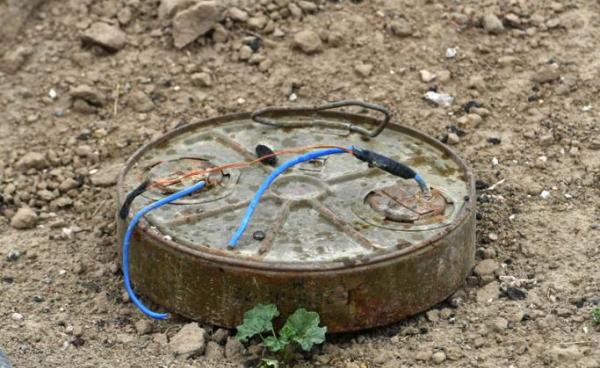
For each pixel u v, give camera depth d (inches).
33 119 272.5
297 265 190.2
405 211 210.1
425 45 291.4
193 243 199.0
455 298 213.3
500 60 286.0
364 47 290.7
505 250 230.4
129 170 227.9
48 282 225.1
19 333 207.0
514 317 205.9
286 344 191.0
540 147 263.1
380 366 194.1
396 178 225.5
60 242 239.1
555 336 199.9
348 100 257.1
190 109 276.1
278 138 242.1
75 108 275.9
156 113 275.4
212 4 289.9
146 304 213.3
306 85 281.6
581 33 293.3
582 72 281.9
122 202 213.3
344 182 223.8
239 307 195.3
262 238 202.8
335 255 197.6
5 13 288.2
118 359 197.6
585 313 205.9
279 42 292.2
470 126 269.6
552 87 279.3
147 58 287.9
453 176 226.7
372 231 205.3
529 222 238.7
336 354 197.3
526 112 273.6
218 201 216.4
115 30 290.7
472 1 303.6
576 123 268.1
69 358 198.4
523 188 250.2
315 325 189.8
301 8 300.5
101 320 211.8
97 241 238.7
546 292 214.4
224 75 284.8
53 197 252.8
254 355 197.0
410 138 243.3
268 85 281.4
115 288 222.7
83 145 266.8
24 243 238.1
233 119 249.4
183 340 198.7
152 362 195.9
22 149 265.9
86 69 285.6
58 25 295.3
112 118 274.5
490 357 195.5
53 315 214.1
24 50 286.0
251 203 204.7
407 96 278.1
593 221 237.1
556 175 253.8
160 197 217.2
